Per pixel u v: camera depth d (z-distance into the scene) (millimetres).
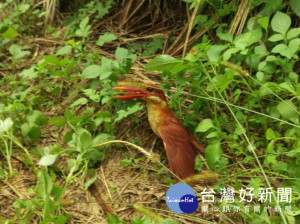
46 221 3047
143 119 4098
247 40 3707
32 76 4168
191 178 3270
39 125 3957
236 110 3895
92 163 3768
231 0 4750
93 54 4328
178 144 3555
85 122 3893
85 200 3506
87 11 5285
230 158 3748
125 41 5027
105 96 3938
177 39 4781
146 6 5242
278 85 3457
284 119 3756
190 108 3912
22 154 3936
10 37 4801
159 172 3646
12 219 3209
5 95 4402
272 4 4180
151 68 3676
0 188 3621
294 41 3652
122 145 3914
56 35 5172
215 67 3891
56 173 3742
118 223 2992
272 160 3334
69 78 4270
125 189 3588
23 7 5242
